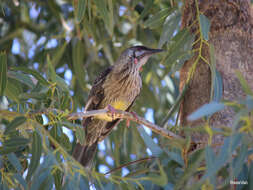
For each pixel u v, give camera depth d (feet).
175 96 40.06
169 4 38.04
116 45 39.65
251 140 17.13
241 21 25.43
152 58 39.19
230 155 15.96
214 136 22.86
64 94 24.20
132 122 32.37
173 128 26.50
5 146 20.86
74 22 37.29
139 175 21.88
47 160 19.75
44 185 20.47
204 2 26.50
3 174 21.33
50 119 22.17
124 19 40.19
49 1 36.96
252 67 24.49
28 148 25.21
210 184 16.55
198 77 25.40
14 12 38.68
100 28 37.78
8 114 21.08
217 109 16.26
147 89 38.42
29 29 38.70
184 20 27.96
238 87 23.80
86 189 20.77
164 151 21.12
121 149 37.93
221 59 24.80
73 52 34.22
